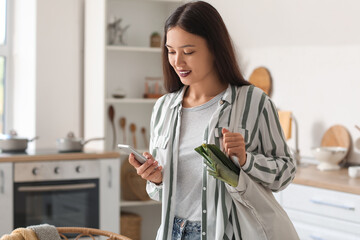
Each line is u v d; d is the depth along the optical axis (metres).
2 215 3.76
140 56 4.83
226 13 4.66
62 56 4.72
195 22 1.76
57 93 4.71
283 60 4.10
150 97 4.67
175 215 1.86
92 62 4.59
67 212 3.95
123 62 4.78
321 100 3.81
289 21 4.04
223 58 1.83
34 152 4.05
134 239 4.50
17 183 3.80
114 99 4.46
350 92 3.60
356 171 3.20
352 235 2.88
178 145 1.87
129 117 4.82
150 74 4.87
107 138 4.75
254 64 4.38
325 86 3.78
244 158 1.71
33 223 3.86
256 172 1.73
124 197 4.57
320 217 3.06
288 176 1.82
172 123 1.91
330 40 3.73
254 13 4.35
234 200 1.77
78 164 3.97
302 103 3.95
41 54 4.64
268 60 4.23
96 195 4.03
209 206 1.78
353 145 3.60
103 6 4.37
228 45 1.83
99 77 4.46
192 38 1.76
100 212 4.04
